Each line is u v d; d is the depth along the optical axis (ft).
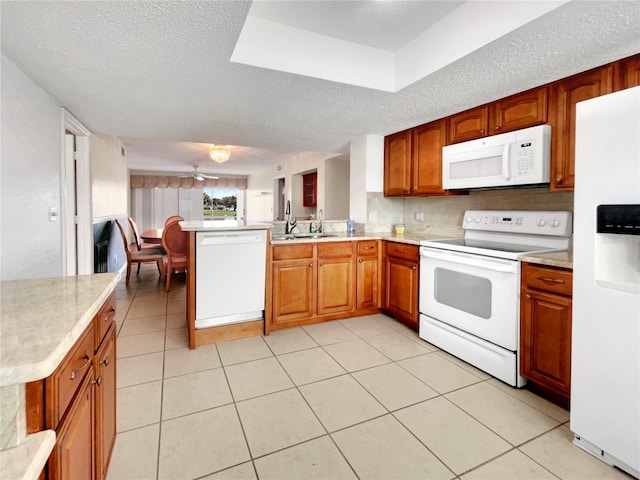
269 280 9.56
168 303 12.60
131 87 7.36
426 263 9.16
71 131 10.63
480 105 8.55
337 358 8.13
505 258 6.97
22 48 5.53
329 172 18.71
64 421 2.60
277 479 4.49
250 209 32.78
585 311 4.92
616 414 4.58
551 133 7.03
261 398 6.40
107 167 15.02
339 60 7.08
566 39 5.29
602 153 4.66
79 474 3.01
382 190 12.26
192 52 5.78
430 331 9.00
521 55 5.84
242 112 9.25
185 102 8.39
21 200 6.17
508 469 4.67
